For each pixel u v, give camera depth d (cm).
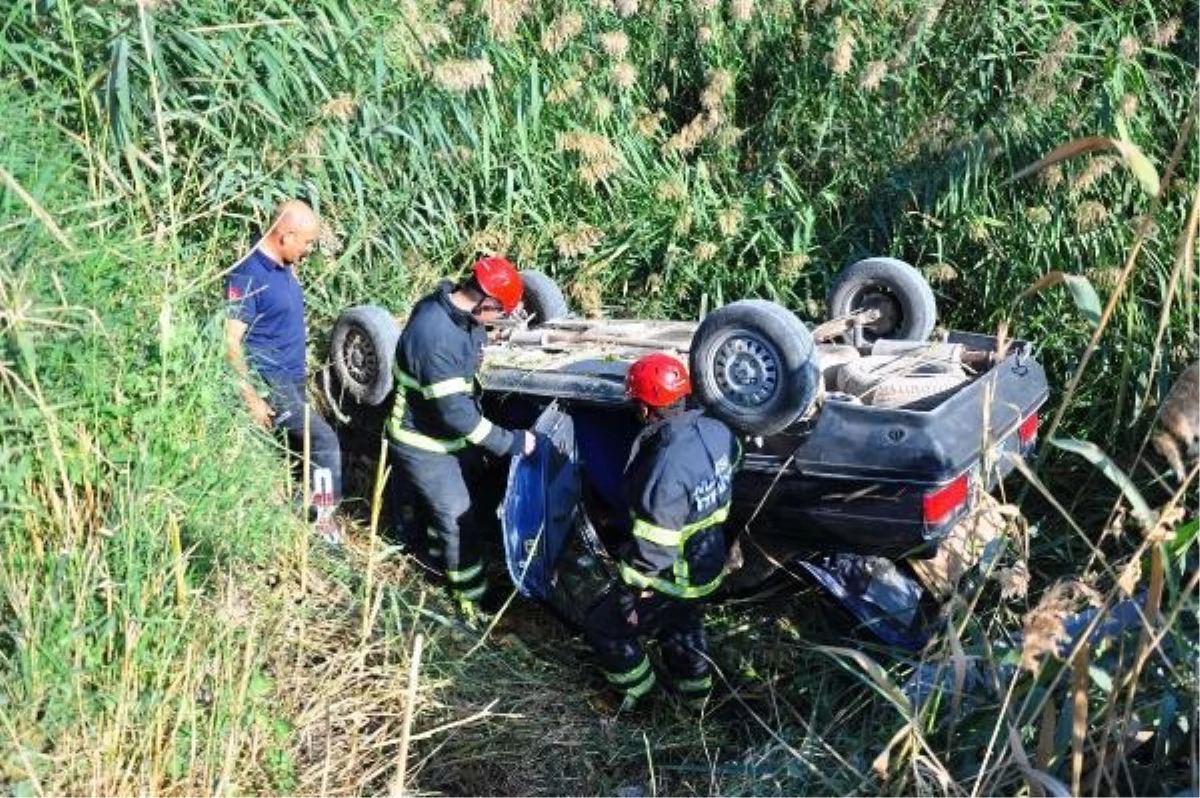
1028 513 616
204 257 608
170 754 375
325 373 648
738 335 493
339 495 605
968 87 785
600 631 500
